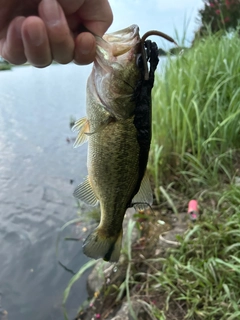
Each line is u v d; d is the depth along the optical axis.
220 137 0.66
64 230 0.73
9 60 0.21
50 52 0.19
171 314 0.40
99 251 0.29
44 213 0.79
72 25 0.23
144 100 0.25
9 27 0.19
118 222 0.29
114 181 0.27
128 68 0.25
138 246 0.54
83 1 0.21
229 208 0.51
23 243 0.70
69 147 1.22
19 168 1.05
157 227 0.56
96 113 0.26
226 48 0.76
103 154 0.27
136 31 0.25
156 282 0.46
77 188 0.30
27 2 0.20
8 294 0.57
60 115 1.70
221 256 0.44
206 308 0.38
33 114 1.75
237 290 0.39
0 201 0.85
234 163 0.66
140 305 0.42
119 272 0.51
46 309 0.53
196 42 0.92
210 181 0.60
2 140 1.33
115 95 0.25
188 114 0.68
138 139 0.26
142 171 0.27
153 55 0.25
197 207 0.56
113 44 0.25
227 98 0.71
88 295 0.53
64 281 0.59
